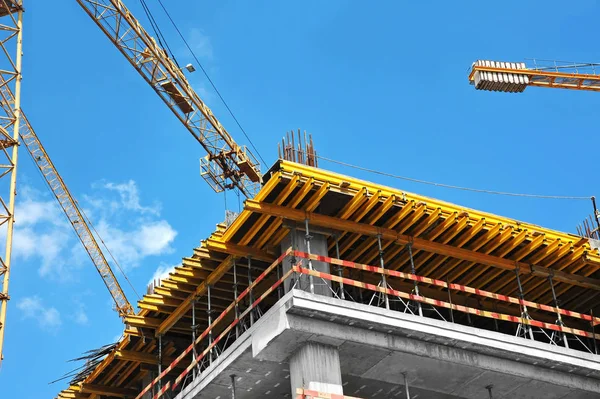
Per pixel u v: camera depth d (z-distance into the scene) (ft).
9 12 194.18
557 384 112.27
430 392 116.78
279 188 105.91
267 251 112.98
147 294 129.18
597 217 146.92
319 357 102.01
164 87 245.45
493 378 110.83
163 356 131.85
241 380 109.19
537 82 218.18
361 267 105.81
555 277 120.67
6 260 172.14
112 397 141.28
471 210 113.39
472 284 123.75
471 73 210.18
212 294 121.60
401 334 104.73
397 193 109.50
